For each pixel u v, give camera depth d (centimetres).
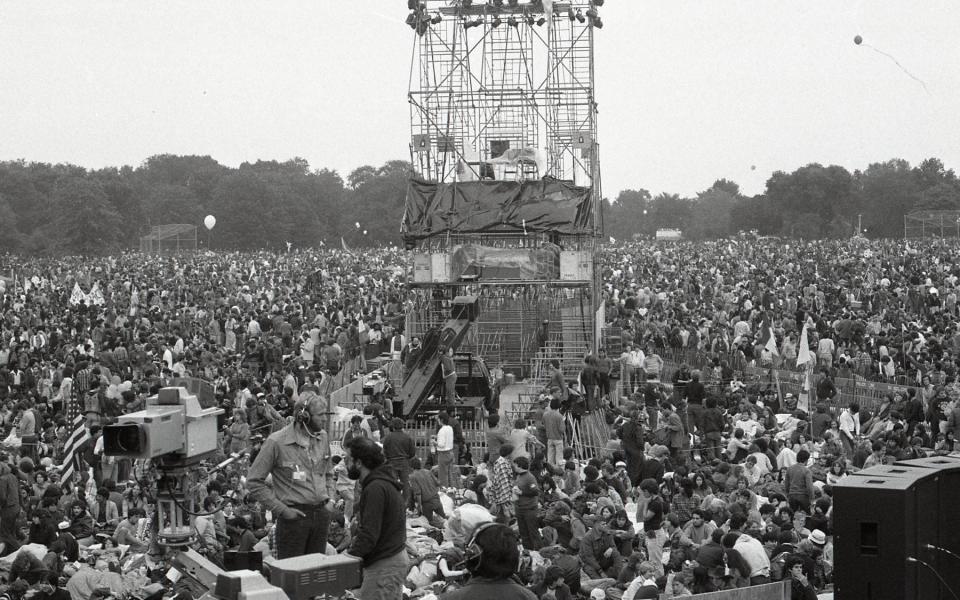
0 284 7400
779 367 4103
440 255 4169
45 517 1825
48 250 16325
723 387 3672
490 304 4194
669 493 2002
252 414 2734
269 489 1079
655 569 1652
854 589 796
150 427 961
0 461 2158
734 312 5544
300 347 4128
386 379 3362
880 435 2838
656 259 11094
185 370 3359
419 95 4872
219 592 779
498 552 688
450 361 3075
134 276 8306
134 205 18300
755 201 19825
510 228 4219
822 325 4559
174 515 1027
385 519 1003
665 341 4666
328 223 19300
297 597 827
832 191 19150
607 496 1912
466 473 2645
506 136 4938
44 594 1433
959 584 850
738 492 1997
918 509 809
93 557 1777
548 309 4184
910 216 17100
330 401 2739
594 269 4275
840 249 12744
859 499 795
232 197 17612
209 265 10519
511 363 4138
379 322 4762
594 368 3297
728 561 1517
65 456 2414
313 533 1106
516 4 4816
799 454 2103
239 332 4734
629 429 2511
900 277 7444
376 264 11369
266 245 17588
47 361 3975
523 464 1909
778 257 11375
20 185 19350
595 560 1739
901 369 3988
